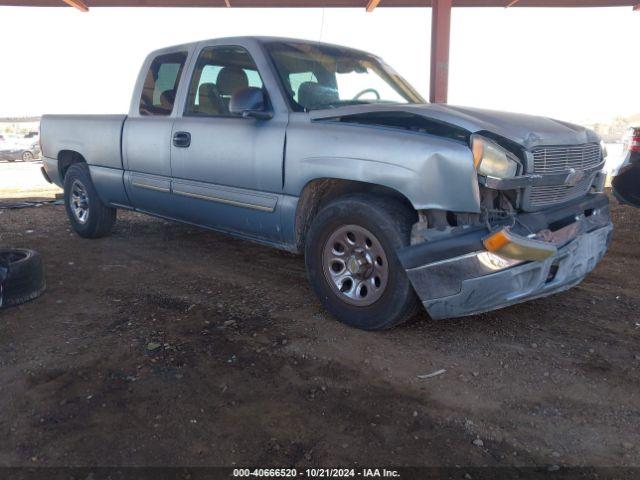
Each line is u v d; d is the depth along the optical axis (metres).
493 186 3.02
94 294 4.39
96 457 2.40
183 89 4.76
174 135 4.70
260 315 3.93
